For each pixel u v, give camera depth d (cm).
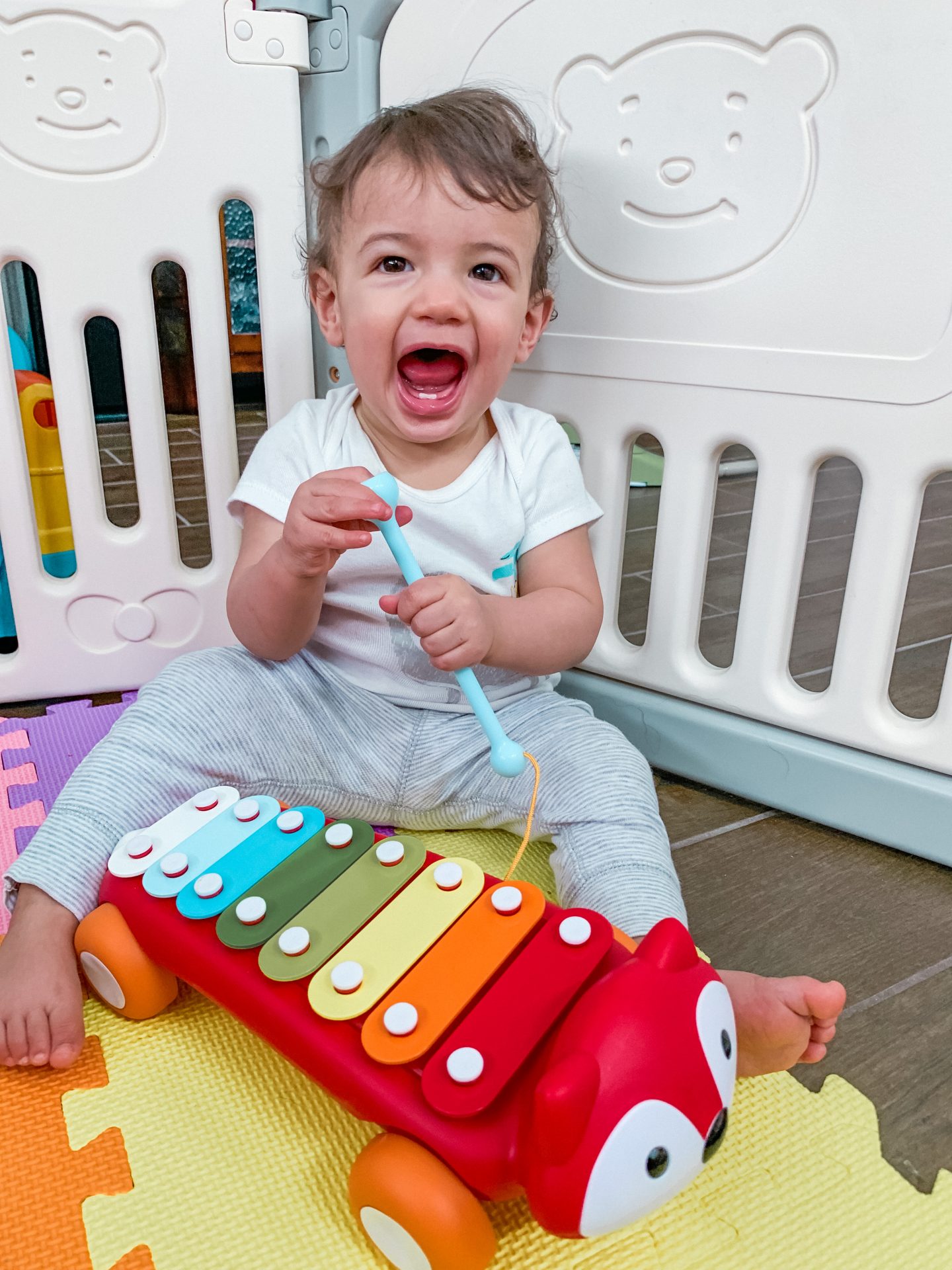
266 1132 55
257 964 53
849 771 82
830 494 209
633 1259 49
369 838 62
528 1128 42
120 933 60
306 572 67
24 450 92
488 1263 46
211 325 91
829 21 68
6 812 82
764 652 84
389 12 85
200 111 85
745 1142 55
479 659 64
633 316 82
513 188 71
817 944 72
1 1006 58
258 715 75
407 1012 47
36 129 81
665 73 75
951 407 70
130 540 96
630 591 139
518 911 53
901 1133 56
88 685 101
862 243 70
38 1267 47
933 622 131
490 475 81
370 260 72
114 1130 55
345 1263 48
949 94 65
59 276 86
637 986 44
